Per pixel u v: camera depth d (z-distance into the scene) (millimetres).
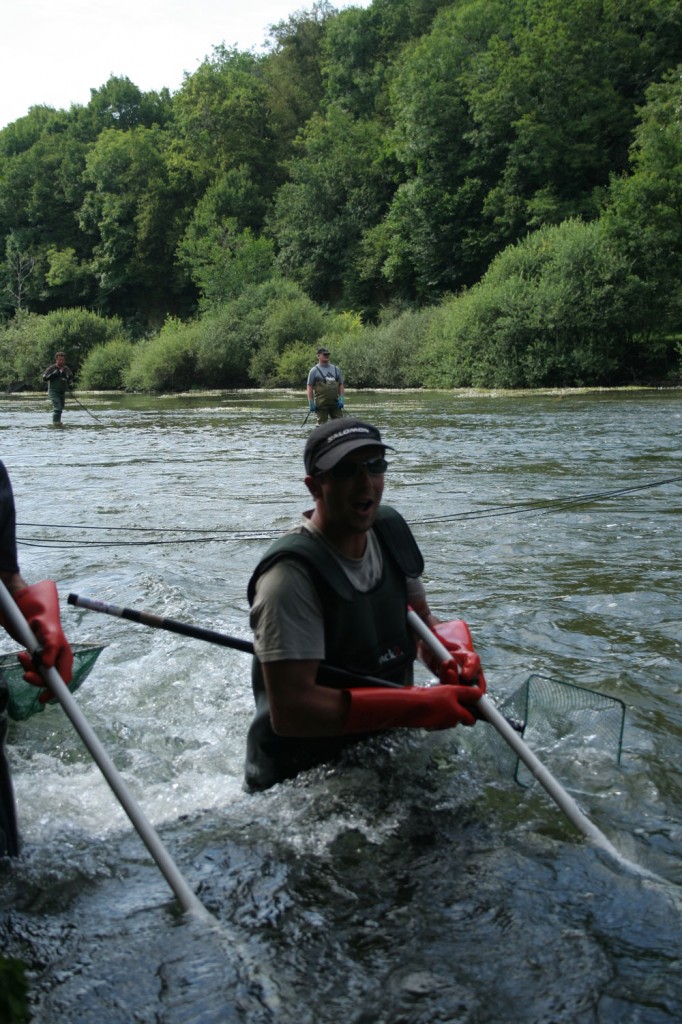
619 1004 2219
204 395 42188
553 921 2551
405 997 2270
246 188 69062
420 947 2459
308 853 2936
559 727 3682
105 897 2760
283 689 2973
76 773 3635
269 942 2504
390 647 3275
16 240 78375
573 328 32719
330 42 73000
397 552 3289
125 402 38156
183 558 7574
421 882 2758
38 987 2346
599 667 4703
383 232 55875
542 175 47125
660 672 4613
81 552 7895
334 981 2338
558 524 8461
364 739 3426
